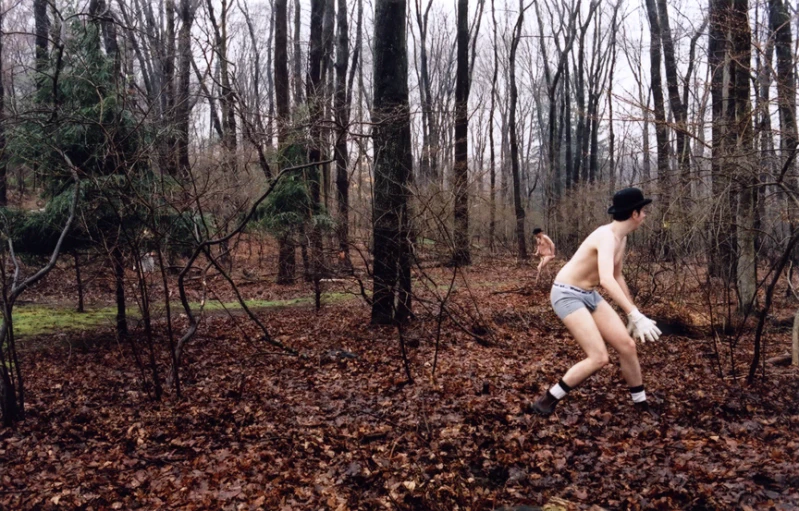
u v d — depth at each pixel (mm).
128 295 9508
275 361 8523
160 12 21797
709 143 7344
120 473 4633
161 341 9992
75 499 4184
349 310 12594
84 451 5152
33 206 13273
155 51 9375
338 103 12867
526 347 8750
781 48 8711
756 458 4012
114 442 5383
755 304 9070
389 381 6844
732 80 8648
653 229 8914
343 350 8680
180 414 6035
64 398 6879
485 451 4488
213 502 4008
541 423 4832
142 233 7137
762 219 7730
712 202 6801
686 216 7391
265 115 8500
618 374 6414
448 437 4730
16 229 9094
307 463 4578
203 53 7891
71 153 8461
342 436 5074
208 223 8523
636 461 4133
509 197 34031
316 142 8891
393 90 9922
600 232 4555
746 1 8547
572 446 4434
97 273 8766
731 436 4523
